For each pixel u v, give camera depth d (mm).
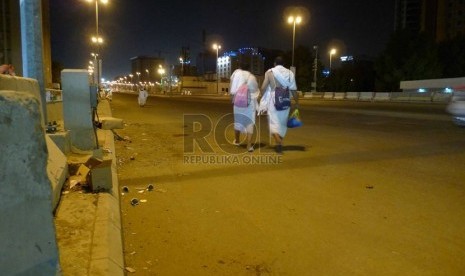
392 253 3906
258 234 4406
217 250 4012
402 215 4941
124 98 63750
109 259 3189
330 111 24078
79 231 3697
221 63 153750
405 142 10688
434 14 128375
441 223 4668
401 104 34594
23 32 6922
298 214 5023
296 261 3764
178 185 6434
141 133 13594
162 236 4355
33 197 2281
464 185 6266
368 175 6957
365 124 15719
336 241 4199
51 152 5133
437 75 60219
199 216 4984
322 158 8500
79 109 7402
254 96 9422
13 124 2217
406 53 61781
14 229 2252
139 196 5824
